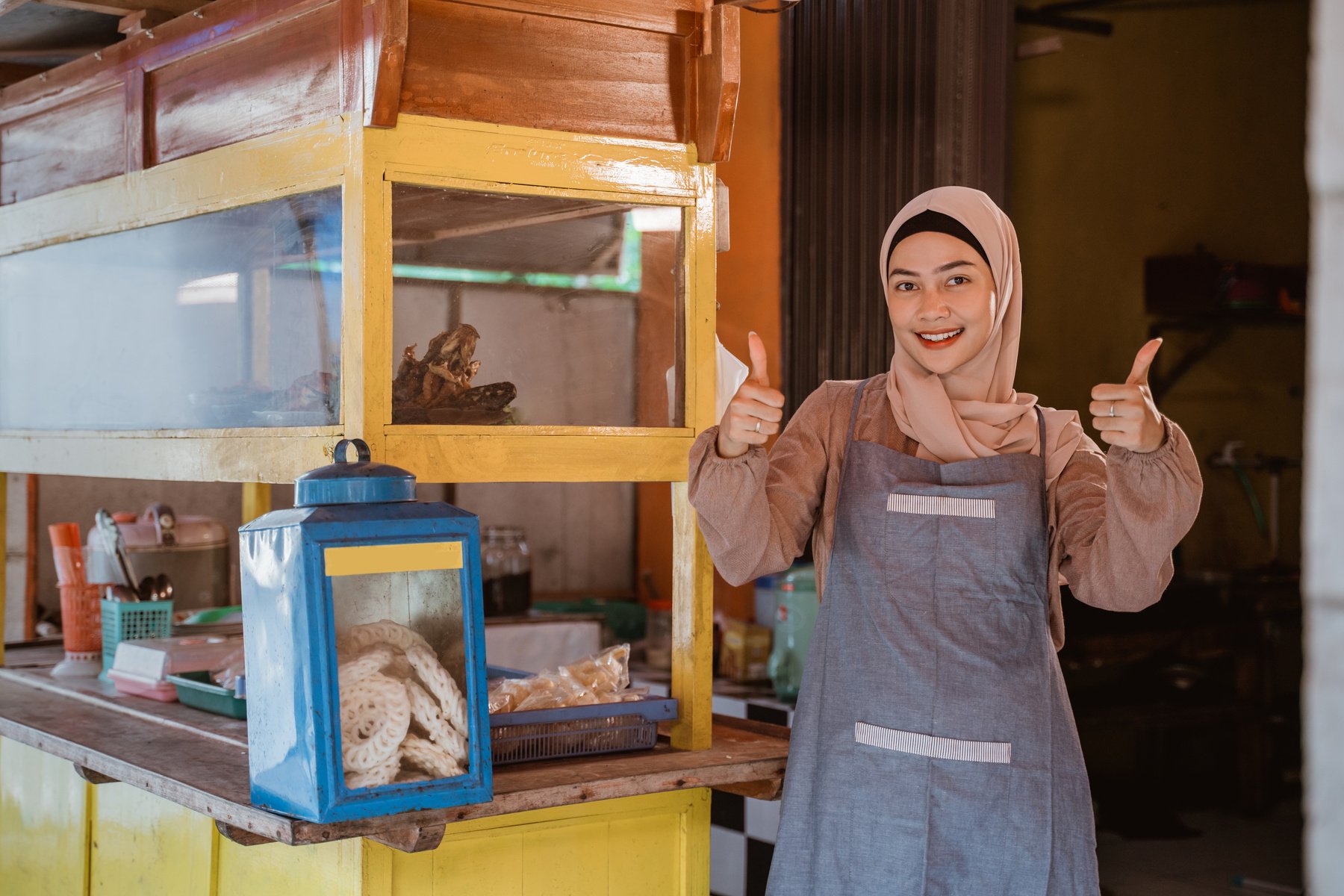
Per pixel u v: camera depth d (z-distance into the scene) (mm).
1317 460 923
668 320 2141
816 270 3861
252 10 2092
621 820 2080
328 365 1952
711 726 2145
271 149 2043
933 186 3541
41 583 4410
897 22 3619
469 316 1964
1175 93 5621
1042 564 1828
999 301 1909
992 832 1741
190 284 2287
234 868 2184
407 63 1884
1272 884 4152
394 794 1614
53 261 2727
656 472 2119
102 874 2570
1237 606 5000
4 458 2922
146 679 2584
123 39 2799
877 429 1963
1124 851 4539
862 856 1785
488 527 4410
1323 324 919
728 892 3637
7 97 2822
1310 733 926
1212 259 5398
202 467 2246
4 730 2432
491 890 1963
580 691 2068
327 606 1572
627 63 2072
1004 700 1765
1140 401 1625
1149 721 4512
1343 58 905
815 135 3850
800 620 3473
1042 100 5145
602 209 2072
